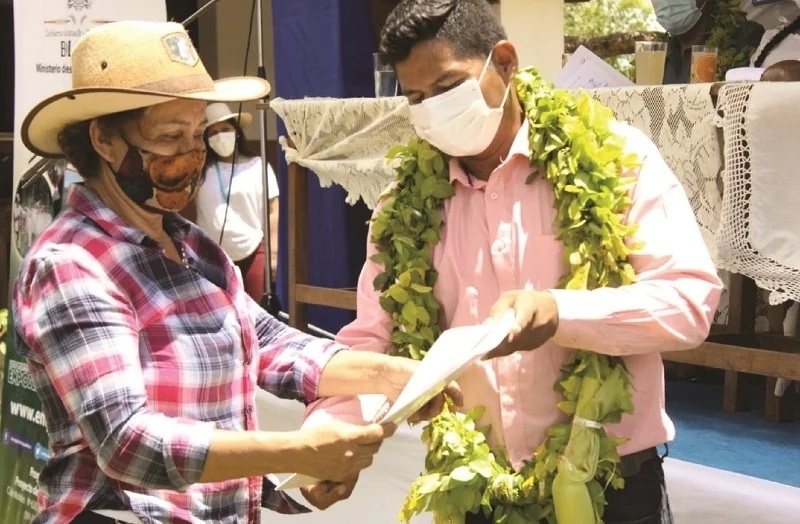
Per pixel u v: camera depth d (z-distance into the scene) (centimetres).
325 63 428
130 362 142
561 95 170
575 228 158
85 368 139
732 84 241
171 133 151
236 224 470
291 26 440
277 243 474
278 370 177
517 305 146
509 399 166
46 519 151
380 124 345
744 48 350
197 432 139
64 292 142
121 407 138
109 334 142
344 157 372
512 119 167
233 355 158
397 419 141
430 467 171
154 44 149
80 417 139
